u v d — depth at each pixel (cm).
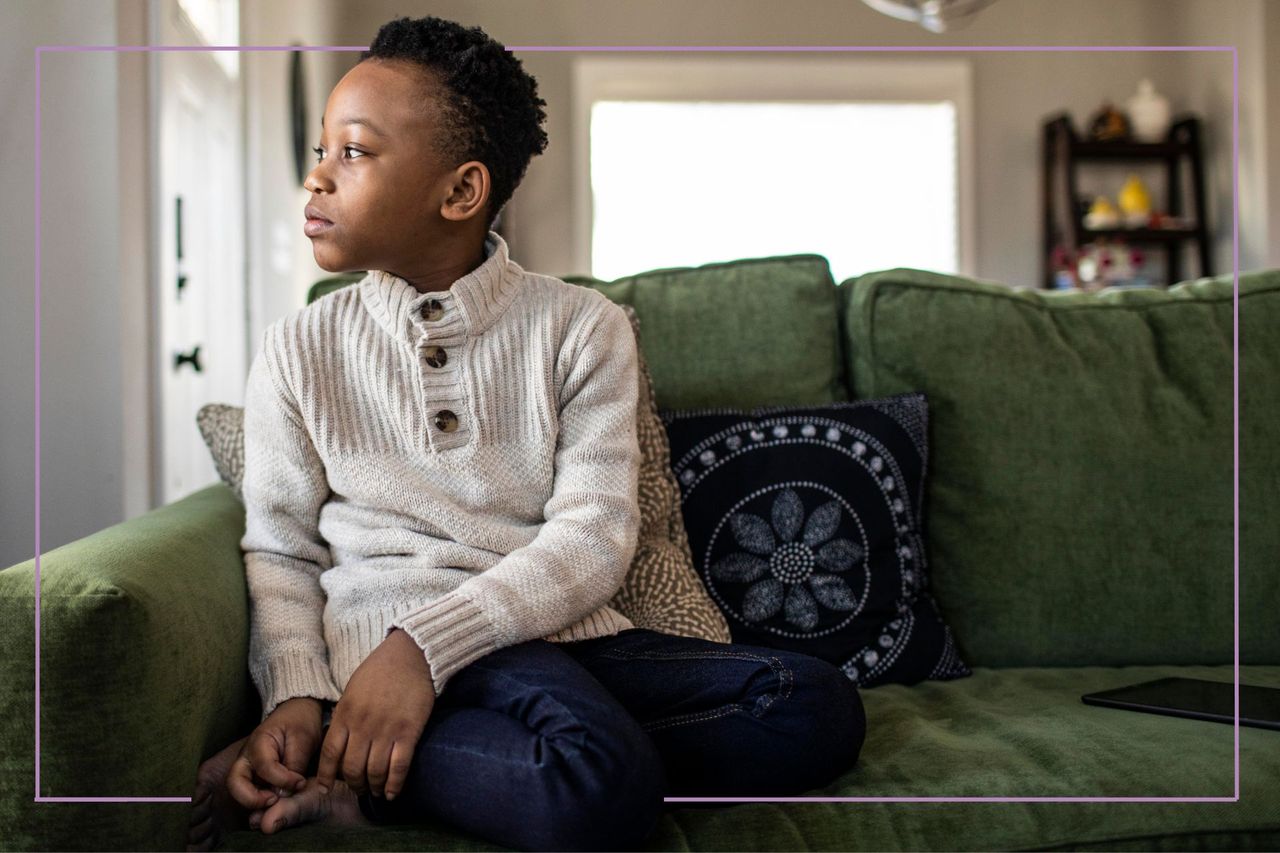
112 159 196
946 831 95
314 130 427
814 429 148
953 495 152
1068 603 150
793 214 527
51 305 194
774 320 160
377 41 120
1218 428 155
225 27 304
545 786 88
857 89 522
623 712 95
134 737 87
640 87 515
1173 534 152
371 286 121
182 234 239
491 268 120
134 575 91
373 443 117
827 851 92
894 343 156
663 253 525
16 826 85
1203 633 151
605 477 115
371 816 99
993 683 140
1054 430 153
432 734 96
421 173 115
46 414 194
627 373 123
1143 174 548
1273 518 153
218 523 125
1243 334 161
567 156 512
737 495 144
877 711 125
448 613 102
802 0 525
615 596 128
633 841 90
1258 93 493
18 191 194
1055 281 528
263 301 338
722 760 101
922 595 148
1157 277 549
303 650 108
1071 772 103
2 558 192
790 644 139
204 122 277
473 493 115
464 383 117
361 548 114
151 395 214
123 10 199
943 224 530
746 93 518
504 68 121
